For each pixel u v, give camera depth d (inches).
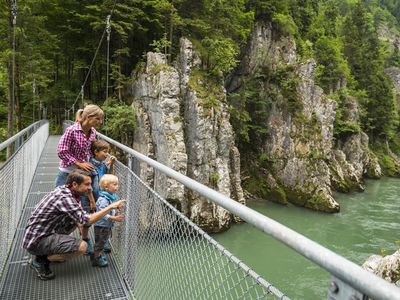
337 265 39.3
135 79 894.4
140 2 937.5
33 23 919.7
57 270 172.4
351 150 1478.8
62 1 1012.5
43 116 1321.4
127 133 866.1
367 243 721.0
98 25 919.7
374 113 1918.1
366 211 980.6
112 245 202.1
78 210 148.3
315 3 1969.7
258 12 1203.9
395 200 1134.4
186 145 815.1
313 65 1166.3
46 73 1123.9
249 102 1147.9
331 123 1147.3
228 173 848.3
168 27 957.2
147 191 131.4
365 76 1975.9
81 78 1201.4
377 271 377.4
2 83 1031.6
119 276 168.1
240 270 64.6
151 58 846.5
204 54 887.1
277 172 1095.0
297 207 1003.9
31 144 349.4
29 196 298.7
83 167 175.5
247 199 1034.1
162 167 114.7
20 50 930.7
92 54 1112.8
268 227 55.0
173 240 101.4
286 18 1202.6
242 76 1188.5
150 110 816.3
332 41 1610.5
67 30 1055.0
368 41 2249.0
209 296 76.4
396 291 31.7
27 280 160.4
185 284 91.3
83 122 179.5
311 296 478.0
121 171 185.6
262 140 1146.7
